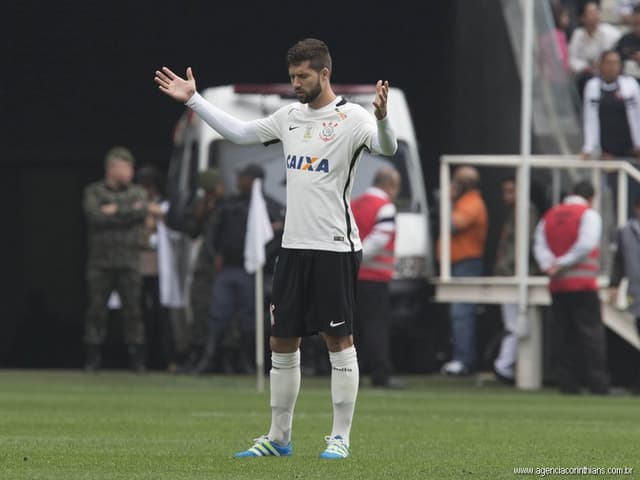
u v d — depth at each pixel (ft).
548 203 239.09
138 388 209.97
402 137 257.34
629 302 233.55
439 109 315.78
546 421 156.66
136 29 321.73
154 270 268.00
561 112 248.32
